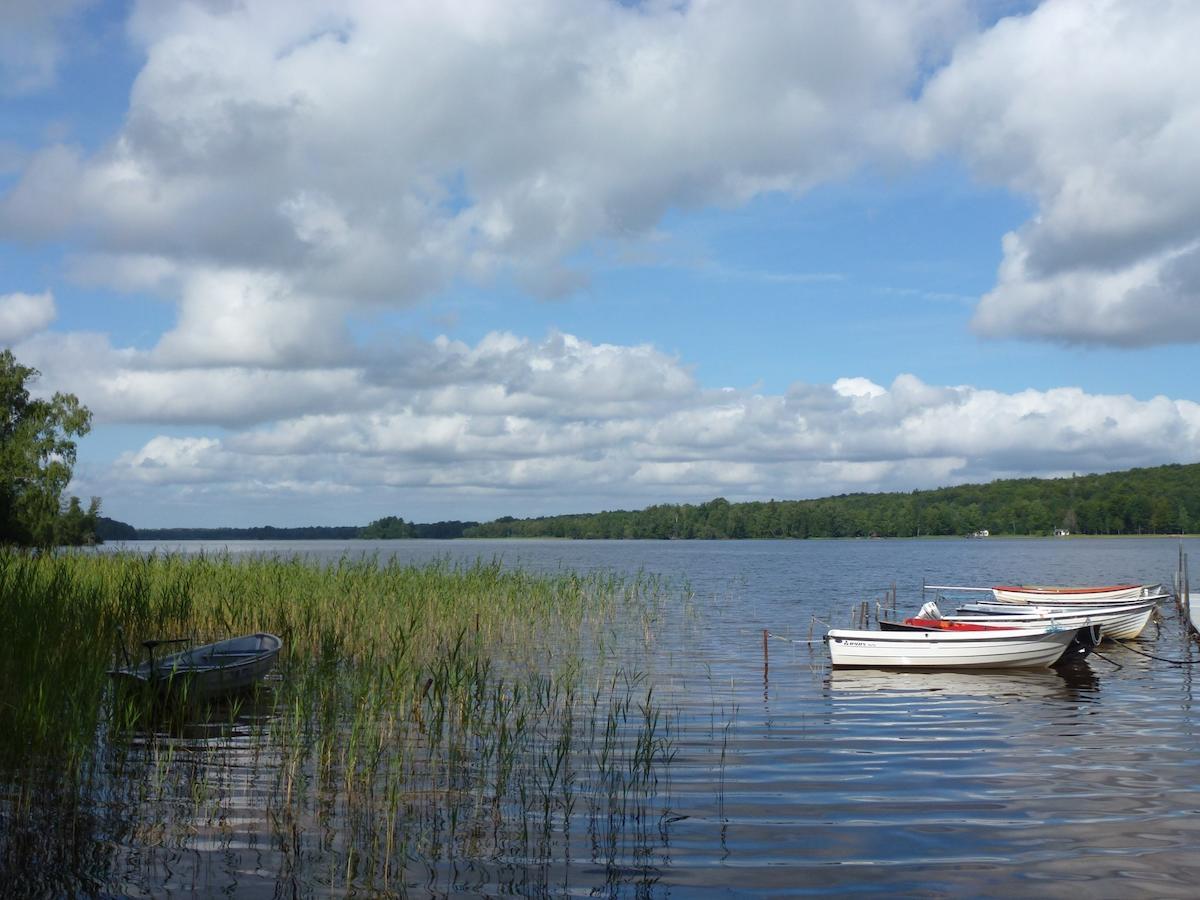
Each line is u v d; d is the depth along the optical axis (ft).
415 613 73.41
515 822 33.32
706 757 42.80
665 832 32.50
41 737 36.27
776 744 45.50
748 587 169.99
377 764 39.50
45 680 39.01
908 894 27.35
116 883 27.76
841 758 42.75
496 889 27.63
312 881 28.07
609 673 67.15
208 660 54.19
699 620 106.01
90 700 38.81
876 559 334.65
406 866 29.27
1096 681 66.80
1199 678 68.69
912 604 134.31
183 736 45.83
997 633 71.46
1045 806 35.58
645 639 86.89
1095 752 44.24
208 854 30.09
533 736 46.21
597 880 28.30
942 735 47.88
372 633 69.21
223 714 51.44
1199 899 26.94
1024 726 50.37
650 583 154.61
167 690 47.39
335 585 82.43
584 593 111.86
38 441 176.35
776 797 36.55
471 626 82.74
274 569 88.28
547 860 29.84
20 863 29.01
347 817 33.63
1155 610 105.91
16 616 46.55
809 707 55.52
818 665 73.00
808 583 183.42
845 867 29.37
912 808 35.32
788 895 27.27
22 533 173.68
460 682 48.75
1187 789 37.91
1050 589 126.41
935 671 70.85
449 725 46.78
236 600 74.59
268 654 57.72
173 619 65.36
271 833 31.99
